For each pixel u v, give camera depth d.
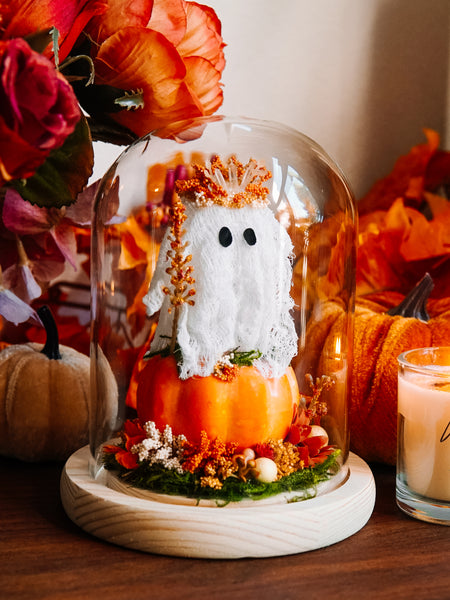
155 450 0.45
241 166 0.47
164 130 0.52
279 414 0.46
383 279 0.67
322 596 0.40
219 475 0.44
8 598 0.39
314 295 0.52
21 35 0.43
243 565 0.42
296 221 0.50
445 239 0.66
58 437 0.54
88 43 0.48
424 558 0.43
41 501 0.49
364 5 0.70
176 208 0.45
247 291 0.45
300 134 0.54
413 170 0.69
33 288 0.52
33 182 0.44
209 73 0.52
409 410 0.48
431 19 0.72
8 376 0.54
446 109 0.73
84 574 0.41
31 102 0.38
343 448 0.51
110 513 0.43
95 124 0.52
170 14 0.49
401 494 0.49
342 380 0.52
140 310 0.56
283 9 0.67
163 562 0.42
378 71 0.71
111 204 0.52
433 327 0.56
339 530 0.44
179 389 0.45
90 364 0.53
